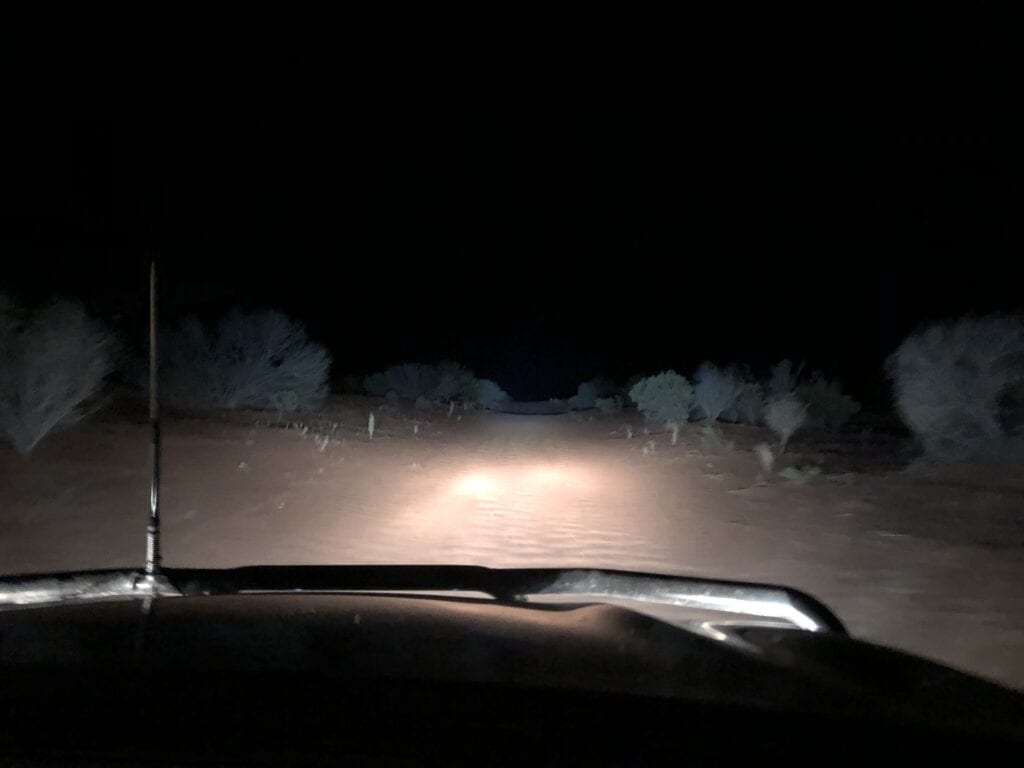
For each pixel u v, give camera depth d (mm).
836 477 17578
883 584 10047
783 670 2934
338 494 14844
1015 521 13438
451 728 2117
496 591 3986
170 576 3979
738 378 31172
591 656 2879
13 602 3740
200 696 2242
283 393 25109
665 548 11703
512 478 17922
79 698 2203
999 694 3074
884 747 2262
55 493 12945
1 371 15234
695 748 2127
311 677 2426
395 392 35562
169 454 16562
